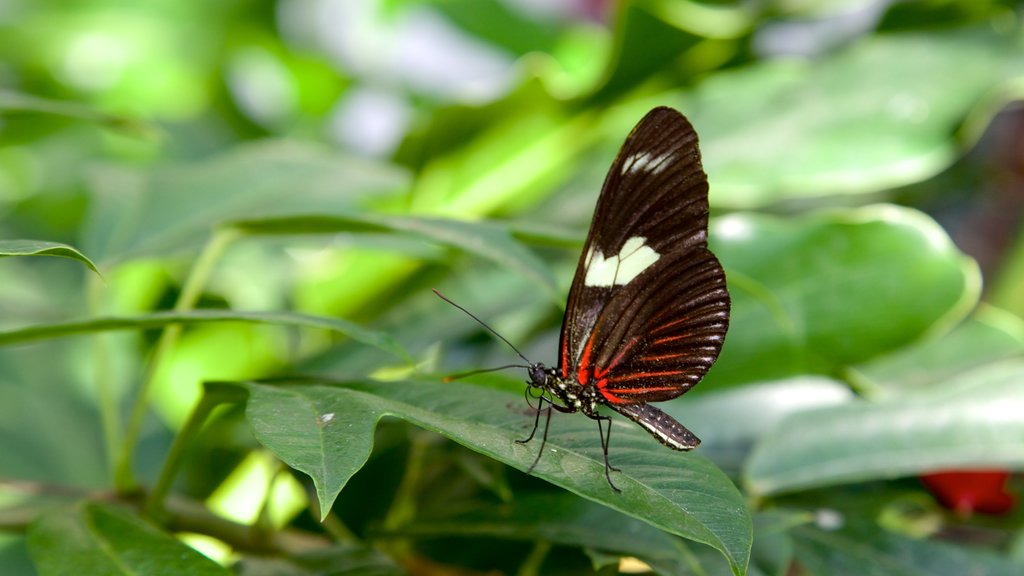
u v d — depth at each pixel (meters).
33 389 0.77
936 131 0.74
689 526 0.64
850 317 0.71
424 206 0.78
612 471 0.65
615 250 0.68
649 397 0.69
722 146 0.75
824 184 0.74
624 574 0.67
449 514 0.68
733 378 0.71
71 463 0.76
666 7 0.74
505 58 0.84
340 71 0.88
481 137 0.77
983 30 0.75
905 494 0.70
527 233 0.69
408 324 0.74
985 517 0.71
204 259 0.69
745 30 0.75
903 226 0.71
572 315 0.68
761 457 0.69
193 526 0.68
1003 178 0.80
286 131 0.90
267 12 0.87
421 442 0.69
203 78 0.91
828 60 0.75
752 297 0.71
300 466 0.63
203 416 0.67
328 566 0.67
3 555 0.76
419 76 0.87
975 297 0.71
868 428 0.69
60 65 0.90
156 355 0.68
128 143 0.86
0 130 0.81
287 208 0.72
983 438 0.69
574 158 0.77
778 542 0.67
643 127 0.67
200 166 0.73
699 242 0.68
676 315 0.68
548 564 0.69
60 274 0.79
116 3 0.87
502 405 0.66
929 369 0.73
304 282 0.76
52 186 0.81
